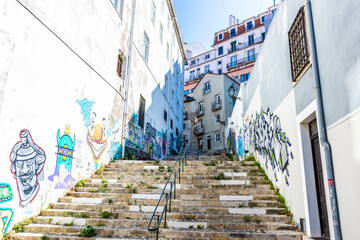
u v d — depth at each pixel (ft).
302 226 15.35
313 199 14.74
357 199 9.59
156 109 51.78
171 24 70.59
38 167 18.33
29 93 17.60
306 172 15.06
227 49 135.23
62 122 21.24
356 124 9.65
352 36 9.90
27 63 17.48
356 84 9.66
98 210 19.44
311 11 13.80
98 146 27.37
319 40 12.84
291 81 17.35
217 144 95.76
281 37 19.71
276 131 21.16
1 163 15.23
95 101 27.02
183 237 15.76
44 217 17.58
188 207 18.97
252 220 17.44
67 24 22.22
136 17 40.96
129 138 36.22
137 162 29.40
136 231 16.08
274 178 21.71
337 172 11.07
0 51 15.35
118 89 33.45
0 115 15.24
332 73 11.51
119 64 35.35
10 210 15.79
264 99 25.63
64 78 21.62
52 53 20.16
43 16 19.16
